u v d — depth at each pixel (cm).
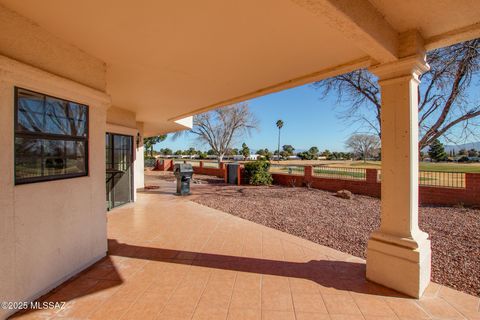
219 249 362
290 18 229
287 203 764
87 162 306
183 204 704
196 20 233
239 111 2016
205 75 387
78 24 238
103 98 323
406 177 253
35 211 233
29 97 233
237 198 840
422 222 566
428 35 254
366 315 213
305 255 342
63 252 266
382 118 269
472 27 232
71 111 283
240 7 212
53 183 254
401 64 250
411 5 209
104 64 332
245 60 329
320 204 755
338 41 275
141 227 473
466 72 693
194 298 237
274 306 225
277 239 408
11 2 204
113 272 288
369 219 578
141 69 360
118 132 639
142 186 1038
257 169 1245
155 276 280
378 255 264
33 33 235
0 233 201
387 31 233
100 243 325
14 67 210
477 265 331
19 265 217
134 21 234
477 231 493
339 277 280
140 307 222
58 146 267
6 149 207
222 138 2056
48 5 208
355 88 1010
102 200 330
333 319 208
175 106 630
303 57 318
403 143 254
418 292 238
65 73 271
